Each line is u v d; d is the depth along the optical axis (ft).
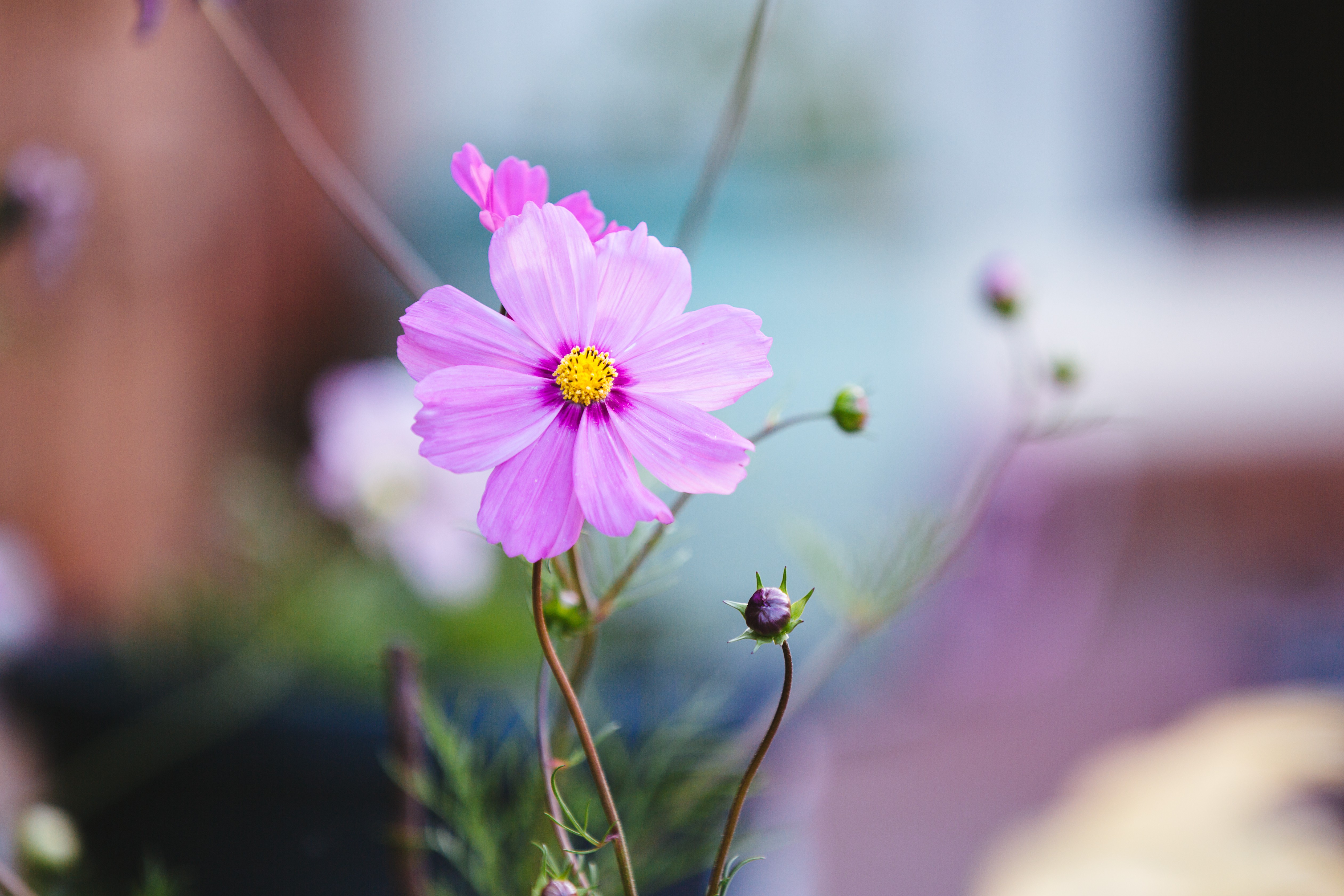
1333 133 10.09
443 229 7.20
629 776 2.29
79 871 2.28
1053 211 9.42
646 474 2.16
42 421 4.37
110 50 4.71
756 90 7.29
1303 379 9.20
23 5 4.19
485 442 1.66
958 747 5.76
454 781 2.14
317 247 6.57
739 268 7.16
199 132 5.46
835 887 4.44
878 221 7.65
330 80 6.97
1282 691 4.83
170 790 2.63
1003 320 2.68
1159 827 3.32
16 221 2.67
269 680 3.04
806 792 2.75
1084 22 9.28
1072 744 5.76
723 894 1.65
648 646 3.51
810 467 5.96
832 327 7.27
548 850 1.78
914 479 6.75
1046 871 3.25
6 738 2.95
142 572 4.64
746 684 2.82
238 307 5.87
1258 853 3.12
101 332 4.67
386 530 3.51
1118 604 7.87
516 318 1.68
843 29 7.71
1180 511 8.57
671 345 1.70
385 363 4.40
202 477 5.40
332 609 3.37
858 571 2.43
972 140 8.81
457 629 3.56
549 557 1.65
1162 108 9.91
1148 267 9.54
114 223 4.73
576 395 1.67
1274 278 9.80
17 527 4.27
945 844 4.73
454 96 7.51
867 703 5.91
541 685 1.73
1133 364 9.09
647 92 7.32
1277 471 8.92
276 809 2.59
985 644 5.90
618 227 1.76
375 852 2.54
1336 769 3.43
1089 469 7.59
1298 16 9.91
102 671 2.98
